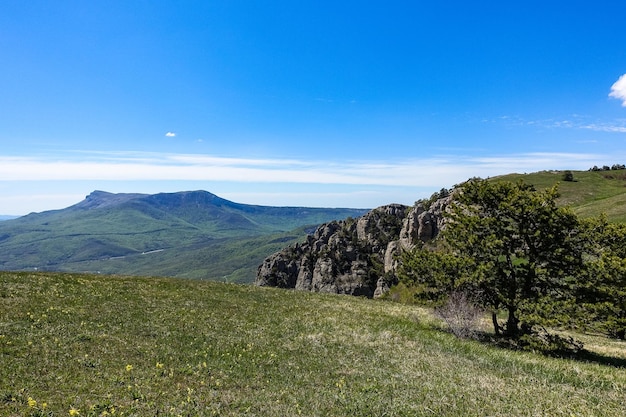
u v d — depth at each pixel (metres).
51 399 12.11
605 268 24.17
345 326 27.56
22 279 30.17
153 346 18.77
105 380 14.14
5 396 11.77
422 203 125.44
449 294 28.25
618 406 15.13
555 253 25.20
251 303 33.06
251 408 13.10
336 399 14.48
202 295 33.88
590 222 26.44
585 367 21.72
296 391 15.12
